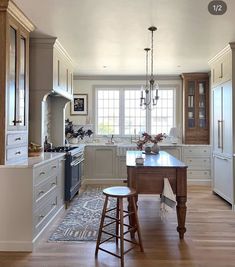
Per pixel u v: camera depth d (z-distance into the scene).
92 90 7.26
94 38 4.17
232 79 4.59
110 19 3.46
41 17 3.40
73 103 7.24
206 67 6.22
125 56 5.22
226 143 4.94
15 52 3.26
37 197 3.17
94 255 2.90
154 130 7.32
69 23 3.59
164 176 3.35
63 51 4.79
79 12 3.25
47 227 3.56
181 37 4.14
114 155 6.79
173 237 3.39
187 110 6.94
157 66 6.11
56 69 4.44
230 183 4.73
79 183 5.62
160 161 3.77
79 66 6.09
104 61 5.62
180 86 7.24
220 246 3.12
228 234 3.49
